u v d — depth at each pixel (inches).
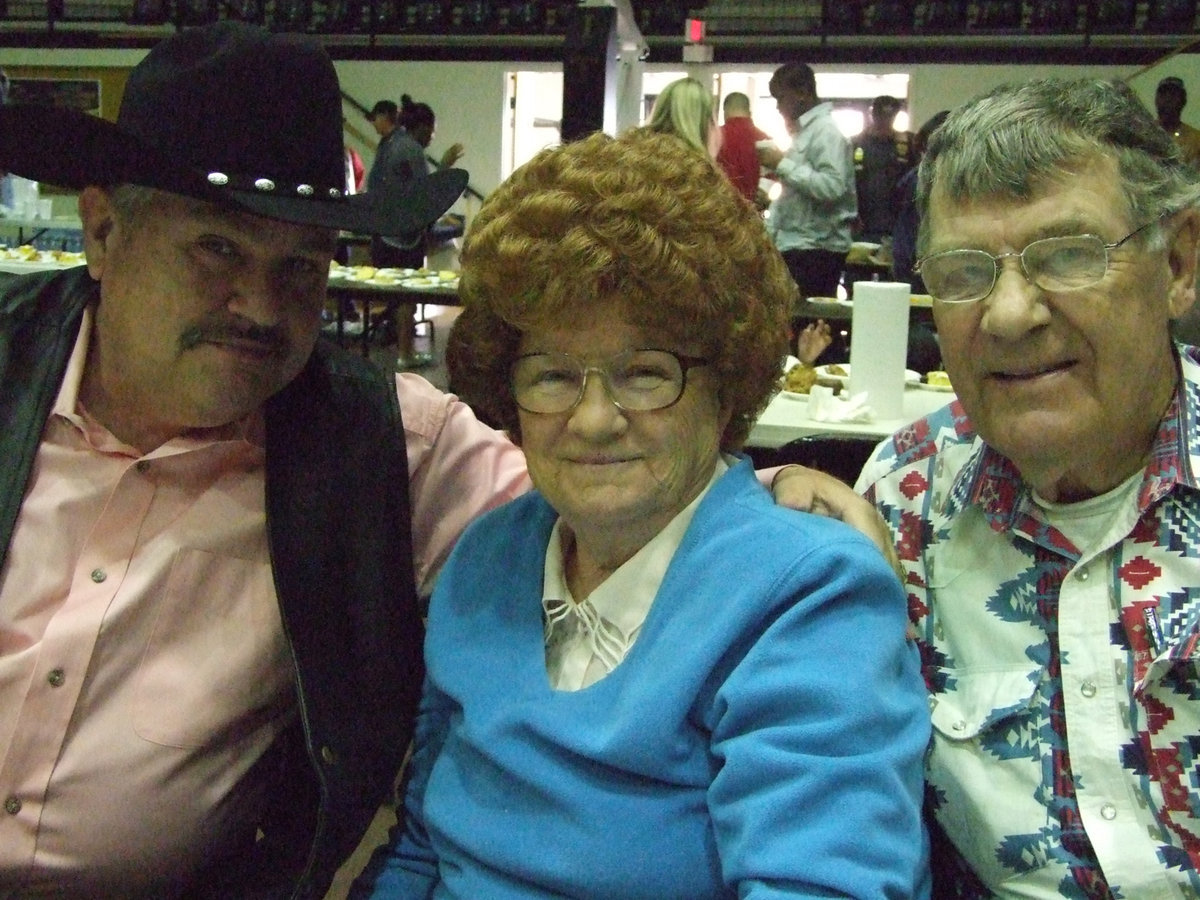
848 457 80.2
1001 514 41.2
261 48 43.6
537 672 40.9
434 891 43.6
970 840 41.0
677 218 37.1
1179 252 38.2
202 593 47.8
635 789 37.2
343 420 50.6
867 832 32.9
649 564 40.5
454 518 54.2
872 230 239.8
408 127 282.7
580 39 190.1
